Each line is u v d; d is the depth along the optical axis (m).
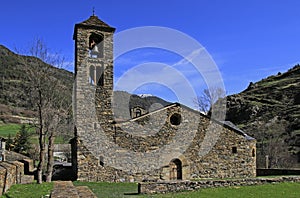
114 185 24.89
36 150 49.12
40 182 25.22
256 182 22.77
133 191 21.30
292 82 97.06
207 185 21.36
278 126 62.12
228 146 29.69
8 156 45.19
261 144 56.16
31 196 17.92
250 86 114.81
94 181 26.72
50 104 28.44
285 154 51.12
